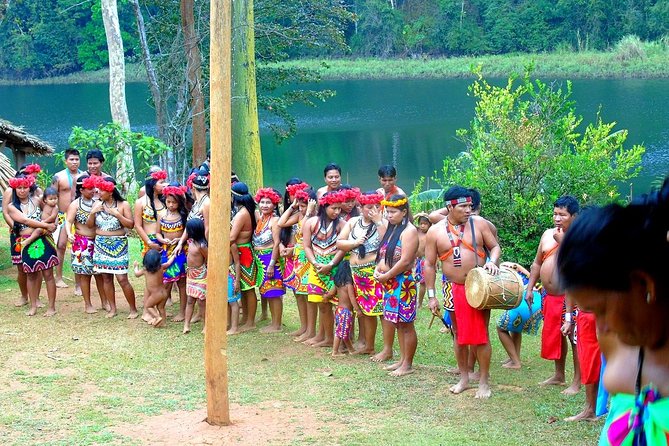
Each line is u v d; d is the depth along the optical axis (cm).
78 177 1005
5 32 5262
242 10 1666
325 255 798
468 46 5566
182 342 837
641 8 5259
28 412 632
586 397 608
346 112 4144
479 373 695
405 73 5247
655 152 2697
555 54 5247
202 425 592
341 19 2389
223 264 572
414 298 723
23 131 1373
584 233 175
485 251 667
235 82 1684
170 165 1847
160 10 2336
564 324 658
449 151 3102
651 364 182
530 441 562
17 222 934
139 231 909
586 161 1272
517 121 1326
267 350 815
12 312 945
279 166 2983
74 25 5347
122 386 700
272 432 582
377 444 555
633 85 4241
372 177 2759
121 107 2000
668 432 178
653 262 171
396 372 729
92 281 1101
